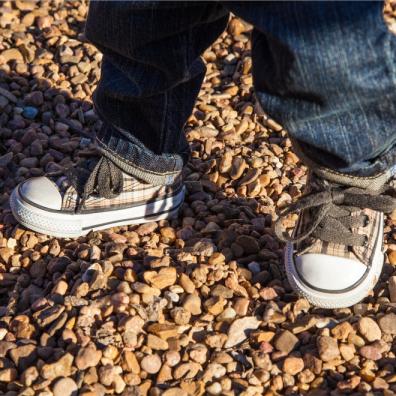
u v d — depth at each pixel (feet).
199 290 8.37
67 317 7.91
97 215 9.07
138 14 7.23
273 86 6.60
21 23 13.00
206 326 8.02
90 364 7.44
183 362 7.64
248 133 11.16
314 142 6.83
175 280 8.36
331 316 8.22
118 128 8.46
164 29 7.24
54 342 7.76
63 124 11.21
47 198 8.89
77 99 11.66
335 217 8.06
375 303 8.38
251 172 10.13
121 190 8.88
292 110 6.63
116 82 8.16
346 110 6.59
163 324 7.90
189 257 8.71
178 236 9.19
